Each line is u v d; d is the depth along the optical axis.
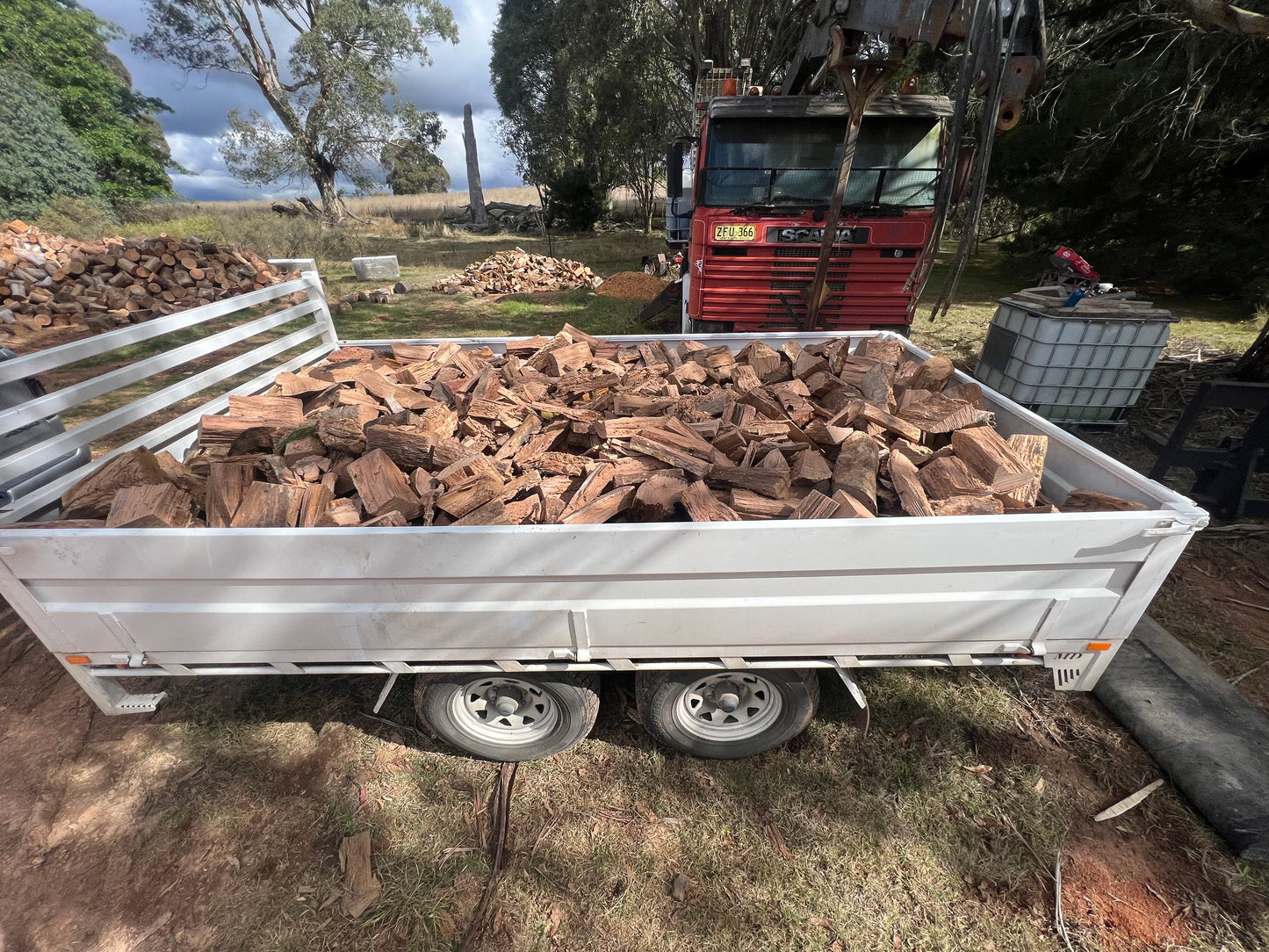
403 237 22.80
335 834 2.12
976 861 2.00
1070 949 1.77
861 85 3.15
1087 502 2.00
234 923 1.88
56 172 15.56
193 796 2.24
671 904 1.91
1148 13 6.78
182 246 6.70
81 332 5.41
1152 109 8.42
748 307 5.23
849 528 1.62
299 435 2.44
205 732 2.48
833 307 5.12
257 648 1.92
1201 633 2.87
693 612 1.79
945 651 1.94
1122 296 4.61
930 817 2.12
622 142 22.81
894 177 4.88
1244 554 3.45
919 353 3.41
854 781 2.25
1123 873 1.95
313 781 2.29
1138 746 2.33
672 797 2.21
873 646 1.91
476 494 2.07
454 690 2.12
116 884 1.98
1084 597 1.78
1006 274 12.84
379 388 2.91
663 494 2.06
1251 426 3.58
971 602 1.79
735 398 2.81
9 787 2.28
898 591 1.79
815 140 4.87
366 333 8.63
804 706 2.15
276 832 2.12
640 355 3.68
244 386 3.23
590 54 19.53
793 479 2.20
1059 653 1.94
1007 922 1.84
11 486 2.36
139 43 24.38
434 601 1.79
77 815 2.18
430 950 1.80
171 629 1.87
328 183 28.31
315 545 1.64
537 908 1.90
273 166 25.89
